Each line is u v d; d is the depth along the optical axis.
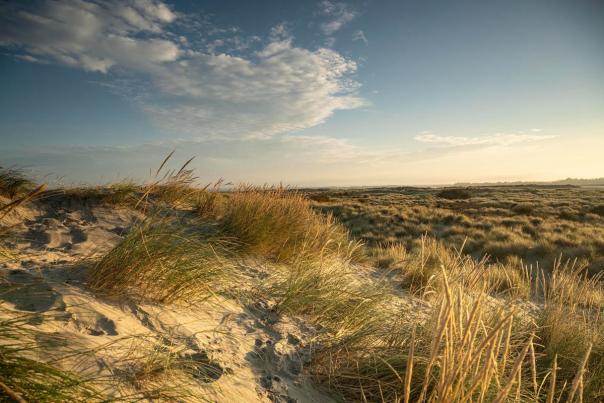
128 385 1.81
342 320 3.67
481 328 2.69
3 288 2.19
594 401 3.26
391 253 9.75
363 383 2.73
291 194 7.99
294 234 5.84
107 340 2.10
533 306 4.84
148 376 1.94
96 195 5.79
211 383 2.13
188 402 1.89
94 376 1.77
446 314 1.74
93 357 1.89
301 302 3.74
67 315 2.20
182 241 3.34
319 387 2.65
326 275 4.35
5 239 3.74
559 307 4.15
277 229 5.73
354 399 2.62
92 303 2.44
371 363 2.83
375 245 13.45
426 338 2.96
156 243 3.06
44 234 4.17
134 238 3.01
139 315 2.56
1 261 2.88
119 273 2.75
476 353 1.77
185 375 2.09
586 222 19.16
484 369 1.70
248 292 3.84
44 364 1.51
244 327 3.08
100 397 1.60
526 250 11.99
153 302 2.79
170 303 2.89
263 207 6.13
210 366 2.32
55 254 3.49
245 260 4.95
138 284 2.88
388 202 33.66
